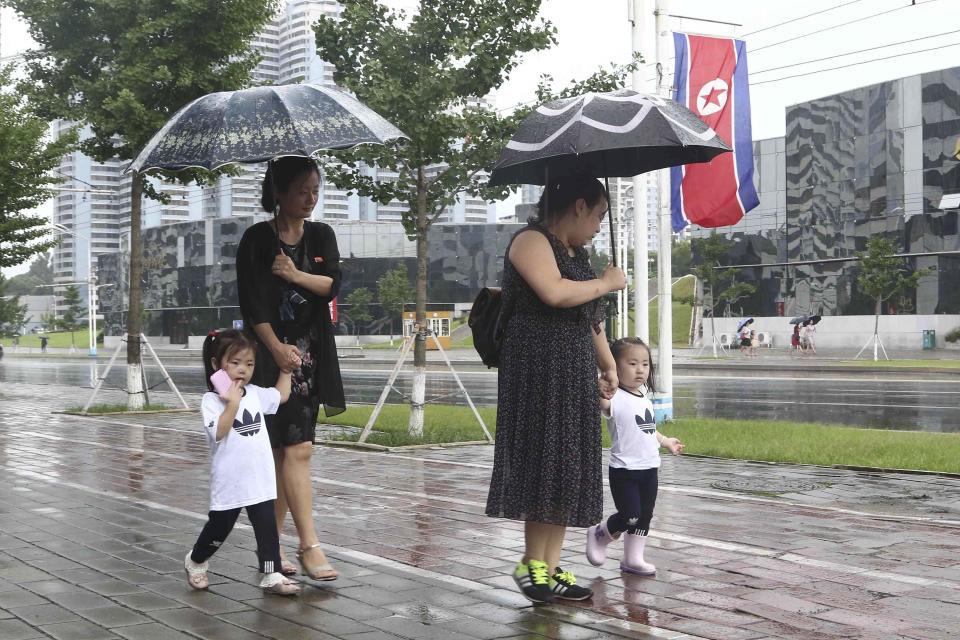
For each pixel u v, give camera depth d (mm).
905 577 4395
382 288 64875
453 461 9211
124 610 3805
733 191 11742
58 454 9625
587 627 3564
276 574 4078
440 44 11086
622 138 3699
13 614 3732
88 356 58031
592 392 3969
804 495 7039
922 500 6820
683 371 29719
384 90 10586
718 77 11750
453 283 67188
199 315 70062
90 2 14609
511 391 3965
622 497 4430
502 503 3938
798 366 29688
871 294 37250
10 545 5160
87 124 15547
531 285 3852
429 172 12188
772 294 47375
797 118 45625
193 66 14617
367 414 14320
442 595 4070
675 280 75188
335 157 11281
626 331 39656
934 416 14562
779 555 4898
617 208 31109
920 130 40594
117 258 79375
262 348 4320
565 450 3877
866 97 42594
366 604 3910
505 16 10750
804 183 45469
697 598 4016
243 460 4090
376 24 11094
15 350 79188
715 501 6703
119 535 5449
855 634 3467
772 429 11477
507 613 3775
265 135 4113
